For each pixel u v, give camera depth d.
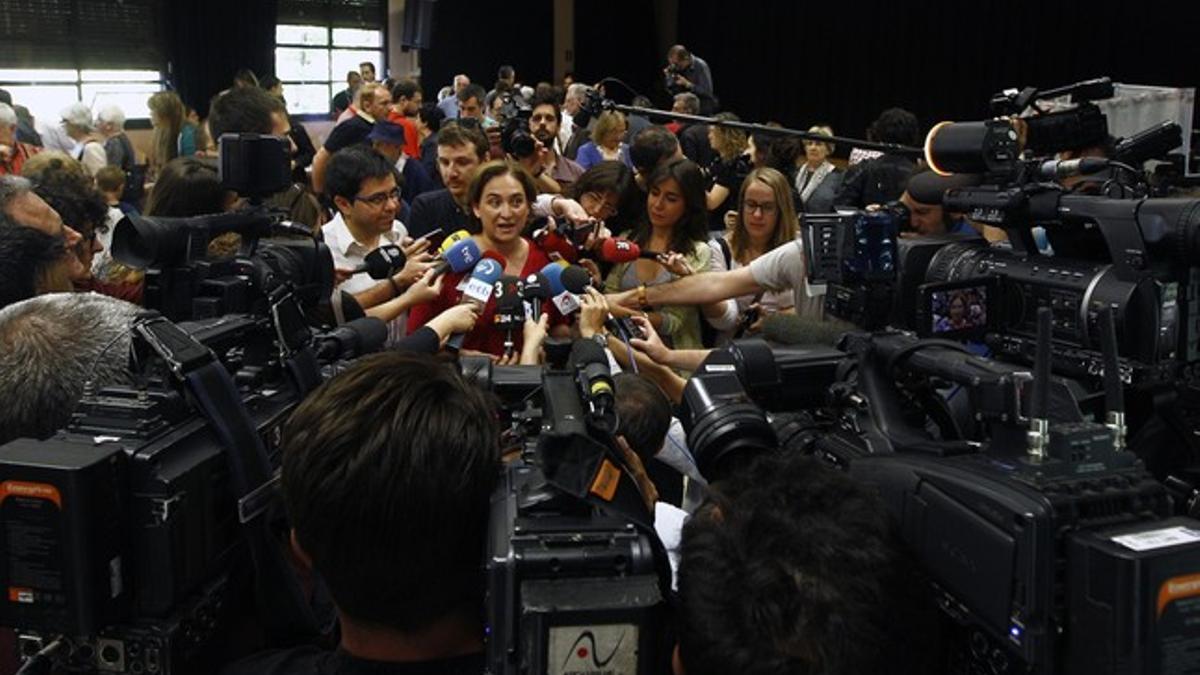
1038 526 0.75
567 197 3.43
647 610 0.75
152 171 7.00
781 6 13.25
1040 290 1.42
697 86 9.02
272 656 1.00
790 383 1.23
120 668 0.94
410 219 3.45
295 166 5.13
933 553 0.86
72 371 1.04
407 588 0.85
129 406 0.94
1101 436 0.82
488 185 2.48
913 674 0.79
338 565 0.85
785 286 2.27
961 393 1.16
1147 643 0.71
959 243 1.59
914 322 1.54
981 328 1.46
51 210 1.74
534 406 1.18
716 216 5.36
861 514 0.80
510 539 0.80
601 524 0.82
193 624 0.98
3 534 0.86
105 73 10.35
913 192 1.68
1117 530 0.76
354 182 2.71
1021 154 1.50
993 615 0.79
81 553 0.85
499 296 2.18
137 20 10.50
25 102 9.85
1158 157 1.76
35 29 9.82
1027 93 1.62
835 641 0.74
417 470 0.82
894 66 12.13
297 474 0.85
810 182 5.75
